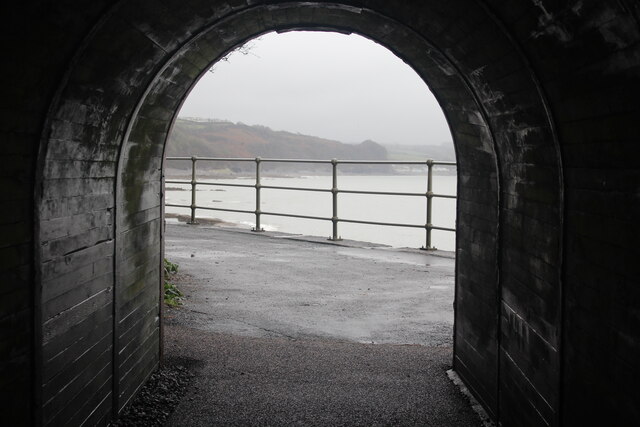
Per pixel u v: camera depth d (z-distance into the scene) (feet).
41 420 7.60
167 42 9.64
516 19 7.32
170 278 22.08
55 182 7.86
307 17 11.66
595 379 7.01
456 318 13.76
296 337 16.07
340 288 21.54
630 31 5.32
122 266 10.80
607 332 6.68
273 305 19.12
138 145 11.35
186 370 13.53
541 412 8.80
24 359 7.21
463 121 12.17
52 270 7.88
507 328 10.48
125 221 10.94
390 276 23.57
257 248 29.32
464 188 13.26
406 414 11.52
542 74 7.52
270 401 11.94
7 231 6.70
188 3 8.80
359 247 30.09
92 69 7.87
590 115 6.73
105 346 10.05
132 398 11.61
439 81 11.99
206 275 23.04
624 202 6.20
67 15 6.57
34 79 6.72
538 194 8.91
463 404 12.07
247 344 15.29
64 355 8.36
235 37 12.05
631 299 6.11
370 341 15.90
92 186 9.23
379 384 12.94
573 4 5.90
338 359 14.39
